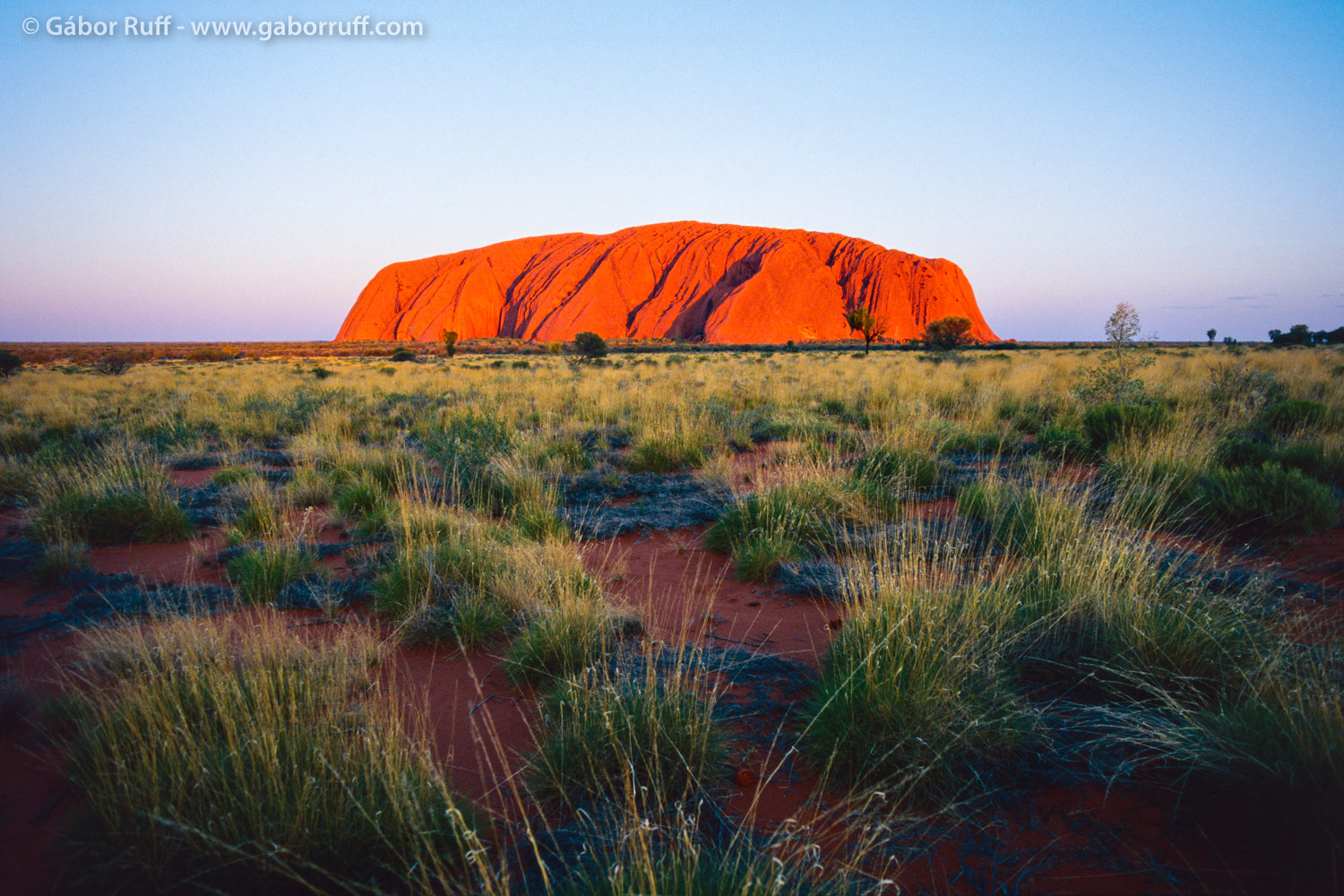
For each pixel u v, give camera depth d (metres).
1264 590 3.84
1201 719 2.62
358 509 6.64
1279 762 2.21
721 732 2.72
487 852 2.16
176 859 2.10
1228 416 9.53
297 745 2.40
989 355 39.62
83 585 4.85
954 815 2.39
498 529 5.58
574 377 23.77
